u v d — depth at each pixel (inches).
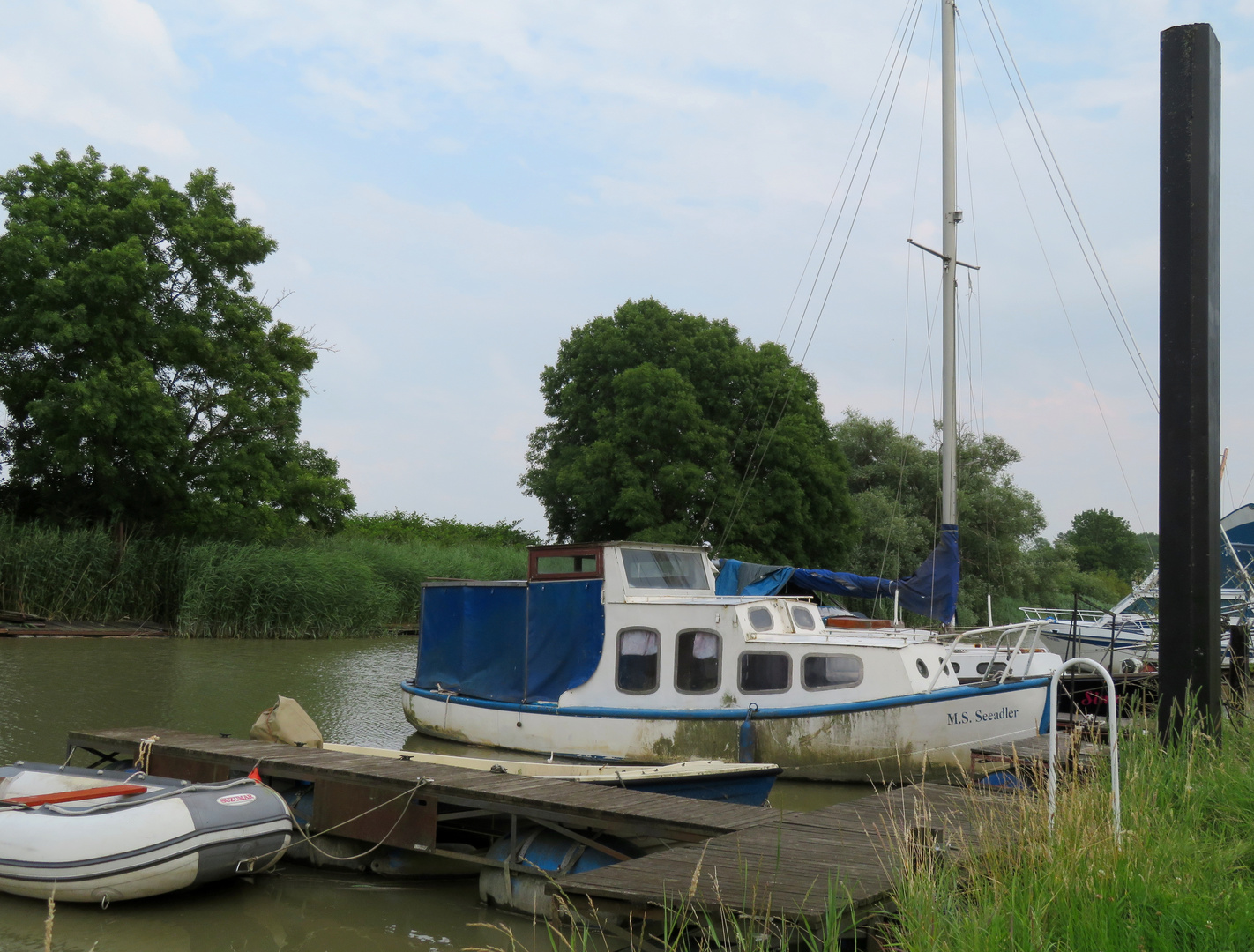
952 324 692.7
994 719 471.2
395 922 293.1
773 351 1346.0
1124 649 689.6
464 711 544.4
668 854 245.8
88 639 960.3
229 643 979.9
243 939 278.8
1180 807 227.5
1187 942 161.2
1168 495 273.6
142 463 1154.7
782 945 192.2
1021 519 1573.6
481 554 1427.2
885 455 1739.7
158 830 294.7
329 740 557.9
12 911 296.8
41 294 1125.1
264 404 1310.3
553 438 1412.4
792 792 459.8
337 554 1181.1
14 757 459.2
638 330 1290.6
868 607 1344.7
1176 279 276.4
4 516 1109.1
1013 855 203.0
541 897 295.7
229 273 1325.0
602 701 505.4
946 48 721.6
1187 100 277.9
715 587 567.5
